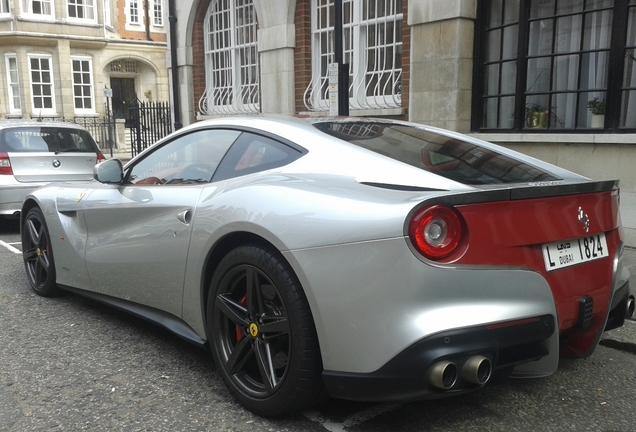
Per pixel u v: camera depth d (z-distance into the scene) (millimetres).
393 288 2266
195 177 3365
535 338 2379
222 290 2898
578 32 6844
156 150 3770
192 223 3072
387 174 2641
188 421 2752
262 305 2721
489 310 2293
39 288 4801
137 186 3707
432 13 7785
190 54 13344
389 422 2740
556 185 2551
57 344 3738
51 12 25000
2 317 4281
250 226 2682
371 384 2340
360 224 2352
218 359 2951
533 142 7105
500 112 7680
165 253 3266
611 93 6477
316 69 10297
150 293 3471
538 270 2457
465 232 2295
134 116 15469
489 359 2260
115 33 27234
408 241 2244
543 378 3264
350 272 2355
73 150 7918
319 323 2453
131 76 28406
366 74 9445
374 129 3262
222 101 12953
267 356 2723
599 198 2824
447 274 2244
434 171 2709
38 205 4691
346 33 9648
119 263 3680
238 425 2711
